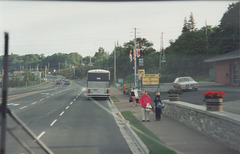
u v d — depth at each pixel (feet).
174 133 32.04
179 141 27.50
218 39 148.36
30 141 27.07
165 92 95.71
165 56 199.93
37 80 355.97
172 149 24.03
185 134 31.35
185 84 82.53
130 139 30.37
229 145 24.12
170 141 27.55
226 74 87.76
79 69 466.29
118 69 288.71
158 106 43.52
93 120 45.78
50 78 507.71
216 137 27.12
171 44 232.73
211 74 155.84
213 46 158.92
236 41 127.85
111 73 287.89
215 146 25.00
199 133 31.89
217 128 26.86
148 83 93.09
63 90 180.65
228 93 59.67
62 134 33.06
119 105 74.43
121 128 37.86
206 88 85.25
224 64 89.51
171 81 173.37
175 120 43.34
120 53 296.92
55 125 40.52
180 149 24.06
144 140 28.07
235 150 22.88
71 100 95.25
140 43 282.36
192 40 173.88
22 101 90.58
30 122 43.70
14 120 11.09
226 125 24.64
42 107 70.49
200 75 162.91
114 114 54.03
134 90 70.38
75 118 48.62
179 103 41.65
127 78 259.19
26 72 318.04
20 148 23.66
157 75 93.09
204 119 30.55
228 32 132.36
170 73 186.50
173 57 186.29
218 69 94.73
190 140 27.96
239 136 22.11
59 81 308.40
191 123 35.27
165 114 50.21
